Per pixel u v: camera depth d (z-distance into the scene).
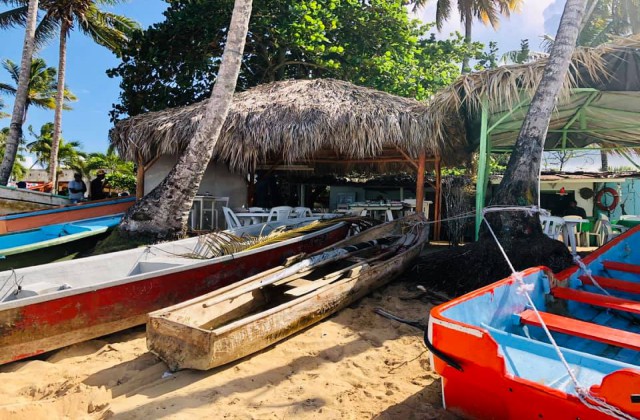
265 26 14.01
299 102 9.24
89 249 8.30
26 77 13.51
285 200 15.73
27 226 9.49
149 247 6.24
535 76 6.49
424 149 9.02
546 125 6.17
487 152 10.38
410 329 4.97
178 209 7.99
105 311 4.48
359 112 8.73
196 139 7.92
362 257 6.67
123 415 3.16
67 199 12.60
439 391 3.60
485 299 3.50
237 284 4.89
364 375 3.89
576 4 6.02
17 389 3.54
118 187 28.27
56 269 5.11
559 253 5.84
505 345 3.05
